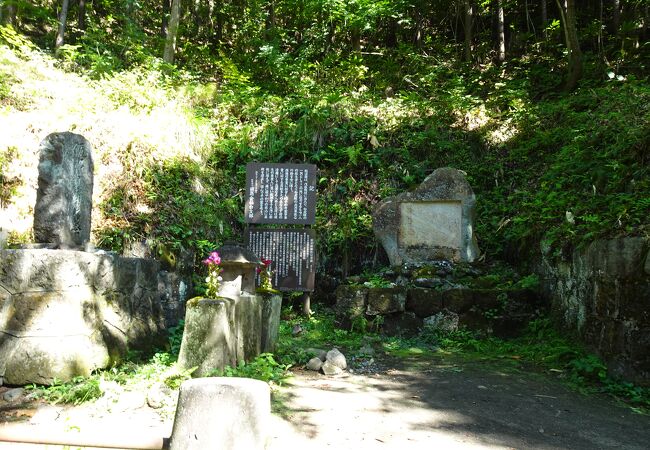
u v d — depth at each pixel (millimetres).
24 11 10797
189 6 14562
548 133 8867
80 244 4711
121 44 10484
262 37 12969
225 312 4078
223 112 9578
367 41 14305
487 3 13266
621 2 12344
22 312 3955
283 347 5738
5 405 3514
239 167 8828
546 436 3445
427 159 9227
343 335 6637
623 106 7914
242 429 1548
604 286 5055
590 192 6699
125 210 6660
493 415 3822
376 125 9477
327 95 10023
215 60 12117
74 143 4633
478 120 9719
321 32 12461
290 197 7398
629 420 3855
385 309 6781
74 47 8781
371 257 8406
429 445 3156
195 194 7652
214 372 3959
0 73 6934
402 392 4332
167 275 6285
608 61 11203
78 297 4109
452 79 11023
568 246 5992
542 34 13492
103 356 4266
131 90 8297
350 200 8758
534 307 6656
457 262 7562
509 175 8945
